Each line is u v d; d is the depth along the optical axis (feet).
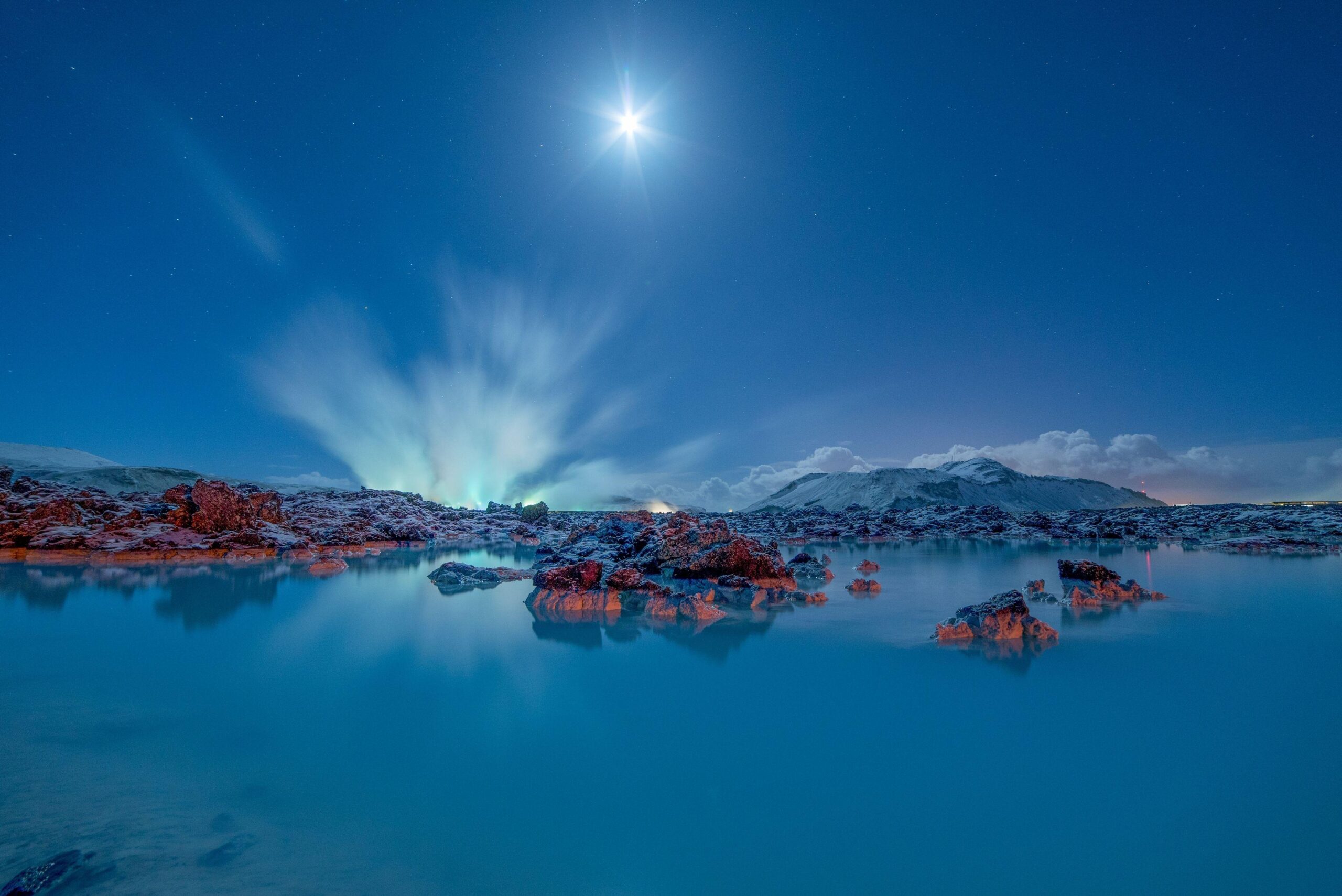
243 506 107.24
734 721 25.07
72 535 93.35
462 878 14.58
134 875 14.43
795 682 30.68
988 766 20.66
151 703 27.68
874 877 14.55
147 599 56.49
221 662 34.88
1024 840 16.11
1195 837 16.20
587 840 16.20
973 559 96.63
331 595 61.11
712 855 15.49
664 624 46.42
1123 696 27.89
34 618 47.50
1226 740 22.70
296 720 25.39
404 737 23.49
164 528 99.19
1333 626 43.34
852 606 54.65
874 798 18.38
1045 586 64.64
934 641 39.60
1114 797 18.39
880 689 29.14
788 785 19.39
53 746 22.59
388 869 14.90
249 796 18.78
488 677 31.91
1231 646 37.45
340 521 141.28
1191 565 82.69
